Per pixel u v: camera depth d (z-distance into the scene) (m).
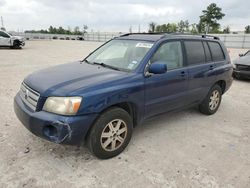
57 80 3.41
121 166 3.36
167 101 4.24
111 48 4.68
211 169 3.39
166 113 4.43
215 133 4.60
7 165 3.23
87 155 3.58
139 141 4.12
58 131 3.02
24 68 11.03
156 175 3.20
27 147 3.70
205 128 4.81
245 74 9.69
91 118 3.17
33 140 3.90
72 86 3.21
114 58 4.34
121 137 3.63
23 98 3.60
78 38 67.19
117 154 3.62
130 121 3.68
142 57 3.95
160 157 3.64
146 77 3.80
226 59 5.81
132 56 4.10
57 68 4.10
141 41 4.36
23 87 3.71
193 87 4.77
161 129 4.66
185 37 4.77
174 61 4.40
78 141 3.15
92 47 29.27
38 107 3.18
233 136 4.50
